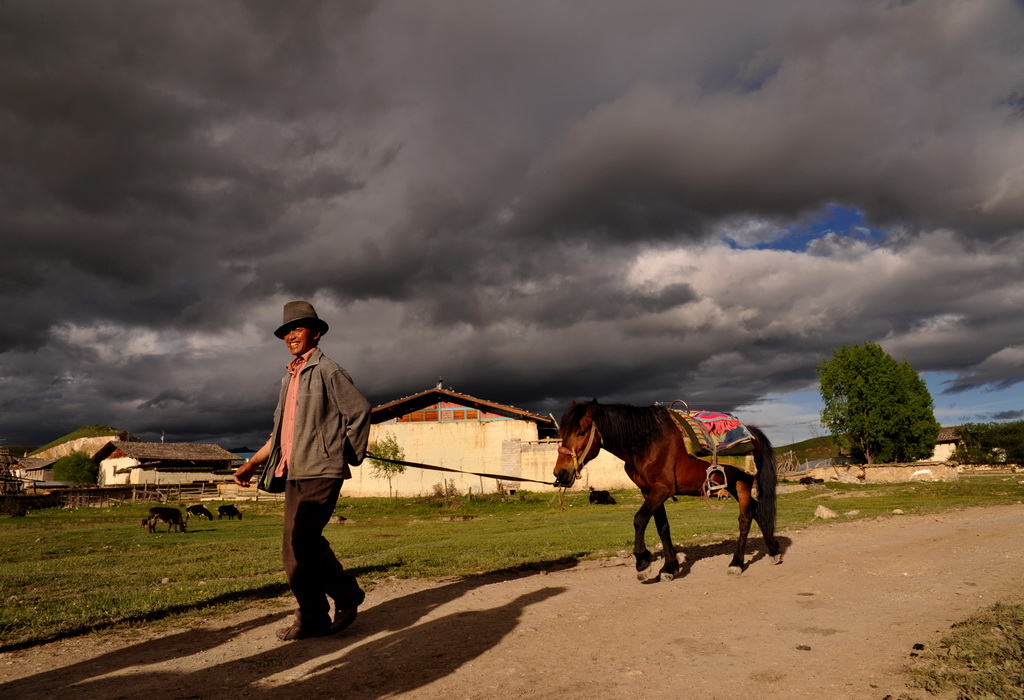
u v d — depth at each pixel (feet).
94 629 15.40
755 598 16.71
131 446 205.77
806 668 10.76
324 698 10.06
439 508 107.14
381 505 116.06
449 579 22.04
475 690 10.28
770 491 21.52
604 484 124.88
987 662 10.16
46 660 12.67
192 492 153.99
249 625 15.60
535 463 130.93
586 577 21.31
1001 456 224.33
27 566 33.45
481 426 135.03
